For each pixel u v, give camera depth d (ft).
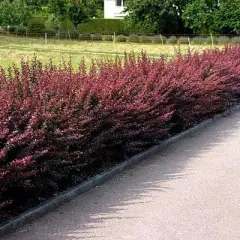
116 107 23.56
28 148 17.69
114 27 163.84
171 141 29.71
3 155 16.34
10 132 17.88
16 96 20.62
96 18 177.27
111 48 111.96
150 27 154.20
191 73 35.76
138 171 23.81
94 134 22.56
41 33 143.64
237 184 21.90
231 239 16.30
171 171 23.82
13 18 150.71
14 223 16.74
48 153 18.60
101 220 17.58
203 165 24.97
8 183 16.92
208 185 21.70
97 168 23.04
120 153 24.73
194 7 144.66
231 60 47.57
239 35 142.72
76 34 142.31
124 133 24.07
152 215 18.12
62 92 21.99
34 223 17.29
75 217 17.87
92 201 19.53
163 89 29.32
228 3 141.59
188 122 32.91
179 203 19.39
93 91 22.79
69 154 19.77
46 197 19.16
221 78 38.34
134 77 29.84
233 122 37.40
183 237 16.37
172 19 151.74
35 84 22.95
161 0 150.10
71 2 162.20
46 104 20.21
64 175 19.79
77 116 21.22
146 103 26.05
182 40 132.16
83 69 30.35
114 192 20.65
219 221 17.71
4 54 85.97
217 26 143.33
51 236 16.22
